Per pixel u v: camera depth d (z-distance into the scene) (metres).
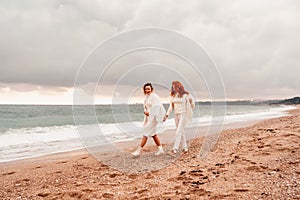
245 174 4.20
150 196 3.59
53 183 4.60
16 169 5.73
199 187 3.78
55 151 7.90
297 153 5.17
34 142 9.61
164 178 4.47
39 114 29.02
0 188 4.38
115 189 4.05
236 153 5.95
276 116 21.28
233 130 11.10
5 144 9.20
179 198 3.41
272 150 5.75
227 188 3.61
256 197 3.14
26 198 3.85
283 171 4.07
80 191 4.02
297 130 8.45
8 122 18.89
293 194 3.05
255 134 8.62
